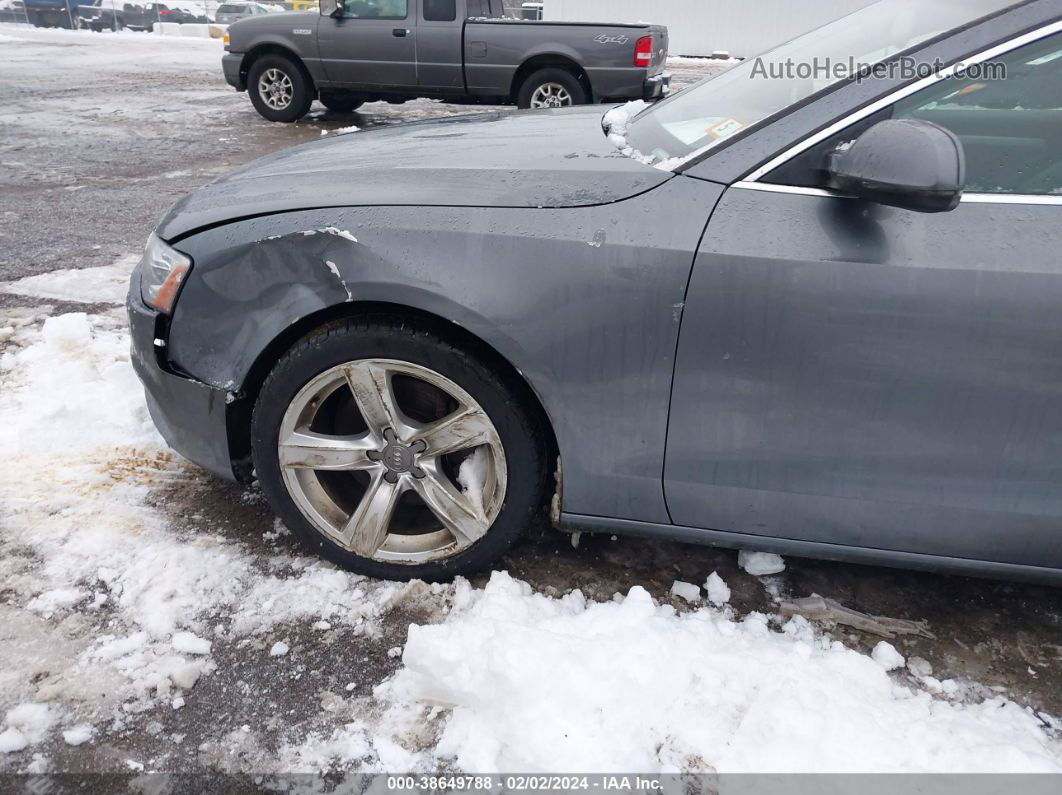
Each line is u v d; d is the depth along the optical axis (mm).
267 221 1993
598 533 2371
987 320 1644
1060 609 2215
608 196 1817
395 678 1925
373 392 2004
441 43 8867
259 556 2314
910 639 2100
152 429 2920
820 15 19953
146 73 14781
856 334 1706
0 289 4113
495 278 1826
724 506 1977
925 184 1476
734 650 1964
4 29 24547
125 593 2143
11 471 2633
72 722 1778
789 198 1725
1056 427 1717
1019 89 1689
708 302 1749
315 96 9641
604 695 1791
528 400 1985
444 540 2195
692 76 15055
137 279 2273
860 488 1874
